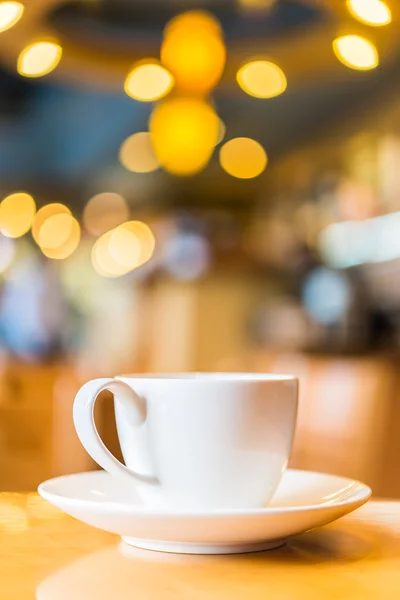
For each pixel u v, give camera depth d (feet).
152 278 23.81
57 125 29.86
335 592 1.35
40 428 4.04
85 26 9.57
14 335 23.99
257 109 23.75
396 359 7.80
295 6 9.61
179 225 25.29
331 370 4.50
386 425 3.92
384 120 19.74
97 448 1.70
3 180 33.27
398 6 6.08
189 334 22.79
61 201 34.63
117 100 26.53
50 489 1.87
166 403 1.72
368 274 19.85
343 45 7.73
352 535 1.82
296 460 4.42
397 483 3.86
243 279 23.39
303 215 24.67
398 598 1.31
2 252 30.09
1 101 28.17
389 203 19.69
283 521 1.54
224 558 1.59
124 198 33.42
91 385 1.71
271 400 1.76
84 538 1.77
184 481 1.73
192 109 11.99
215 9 10.45
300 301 21.93
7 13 7.04
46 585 1.39
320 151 23.86
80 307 31.86
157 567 1.52
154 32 10.27
